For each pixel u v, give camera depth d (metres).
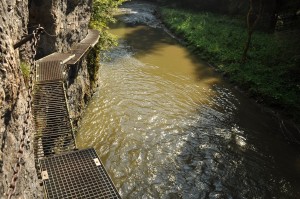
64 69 13.08
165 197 12.73
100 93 20.38
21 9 9.48
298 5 32.12
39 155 9.73
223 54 27.80
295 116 19.02
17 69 7.10
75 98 15.54
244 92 22.41
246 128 18.08
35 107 11.06
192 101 20.70
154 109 19.11
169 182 13.52
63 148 10.86
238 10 41.34
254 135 17.47
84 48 15.94
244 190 13.44
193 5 45.72
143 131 16.81
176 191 13.08
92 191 8.23
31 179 7.22
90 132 16.20
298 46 26.70
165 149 15.59
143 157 14.86
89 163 9.20
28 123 7.95
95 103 19.03
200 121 18.38
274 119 19.23
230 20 39.72
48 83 11.81
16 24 8.77
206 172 14.28
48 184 8.28
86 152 9.62
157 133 16.78
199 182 13.66
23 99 7.56
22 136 7.00
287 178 14.38
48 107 11.23
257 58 26.53
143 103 19.69
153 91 21.48
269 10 34.97
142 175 13.76
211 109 19.91
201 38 31.78
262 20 35.41
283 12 35.09
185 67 26.50
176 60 27.94
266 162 15.32
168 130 17.16
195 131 17.31
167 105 19.78
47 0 12.27
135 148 15.41
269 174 14.51
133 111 18.62
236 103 20.94
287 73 23.02
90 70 19.47
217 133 17.31
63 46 14.69
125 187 13.02
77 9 16.23
